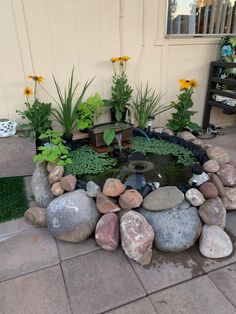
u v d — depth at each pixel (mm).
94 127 2266
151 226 1367
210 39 2736
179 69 2754
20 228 1567
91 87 2504
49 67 2301
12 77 2219
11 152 2092
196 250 1388
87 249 1404
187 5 2525
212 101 2908
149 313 1069
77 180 1608
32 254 1375
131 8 2336
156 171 1688
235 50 2641
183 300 1119
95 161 1979
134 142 2297
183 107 2479
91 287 1187
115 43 2418
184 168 1834
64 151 1808
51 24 2172
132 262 1316
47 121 2184
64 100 2404
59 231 1413
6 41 2102
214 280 1211
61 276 1244
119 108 2467
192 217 1388
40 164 1813
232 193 1622
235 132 3070
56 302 1121
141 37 2477
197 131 2836
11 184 2037
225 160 1777
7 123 2100
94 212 1458
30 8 2070
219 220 1420
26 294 1157
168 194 1418
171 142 2291
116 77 2520
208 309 1080
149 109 2623
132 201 1394
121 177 1614
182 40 2627
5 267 1295
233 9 2713
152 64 2623
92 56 2395
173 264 1303
